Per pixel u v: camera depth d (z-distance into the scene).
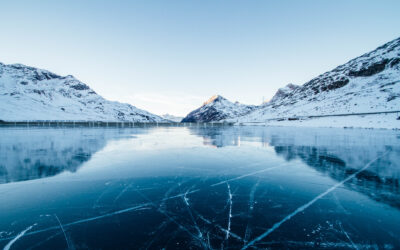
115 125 68.56
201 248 2.98
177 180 6.37
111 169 7.69
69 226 3.61
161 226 3.61
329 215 4.04
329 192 5.34
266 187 5.74
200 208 4.37
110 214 4.07
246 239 3.21
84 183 6.02
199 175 6.94
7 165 8.29
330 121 60.88
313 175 6.97
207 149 13.03
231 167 8.09
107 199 4.84
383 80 87.19
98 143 16.09
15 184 5.90
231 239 3.21
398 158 10.06
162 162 9.00
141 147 13.89
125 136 23.47
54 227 3.58
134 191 5.39
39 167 7.94
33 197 4.94
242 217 3.95
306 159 9.75
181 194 5.19
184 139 20.06
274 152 11.83
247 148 13.46
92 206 4.44
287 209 4.32
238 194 5.20
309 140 18.91
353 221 3.79
